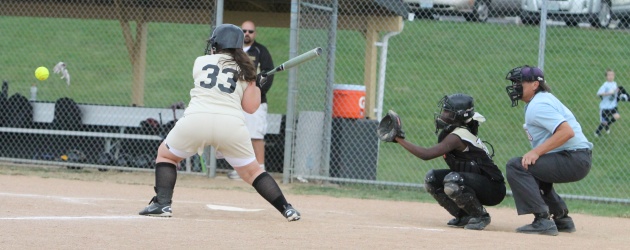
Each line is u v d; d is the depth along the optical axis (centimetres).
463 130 2214
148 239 1694
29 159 3669
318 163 3416
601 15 5822
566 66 5975
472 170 2211
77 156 3612
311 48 3381
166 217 2102
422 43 6512
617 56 6103
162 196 2117
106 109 3741
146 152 3641
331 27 3397
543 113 2158
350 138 3412
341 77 5812
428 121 5275
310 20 3384
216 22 3366
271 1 3828
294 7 3291
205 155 3541
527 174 2178
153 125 3638
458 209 2294
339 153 3419
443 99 2242
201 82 2052
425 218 2548
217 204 2627
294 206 2730
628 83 5712
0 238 1647
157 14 4094
